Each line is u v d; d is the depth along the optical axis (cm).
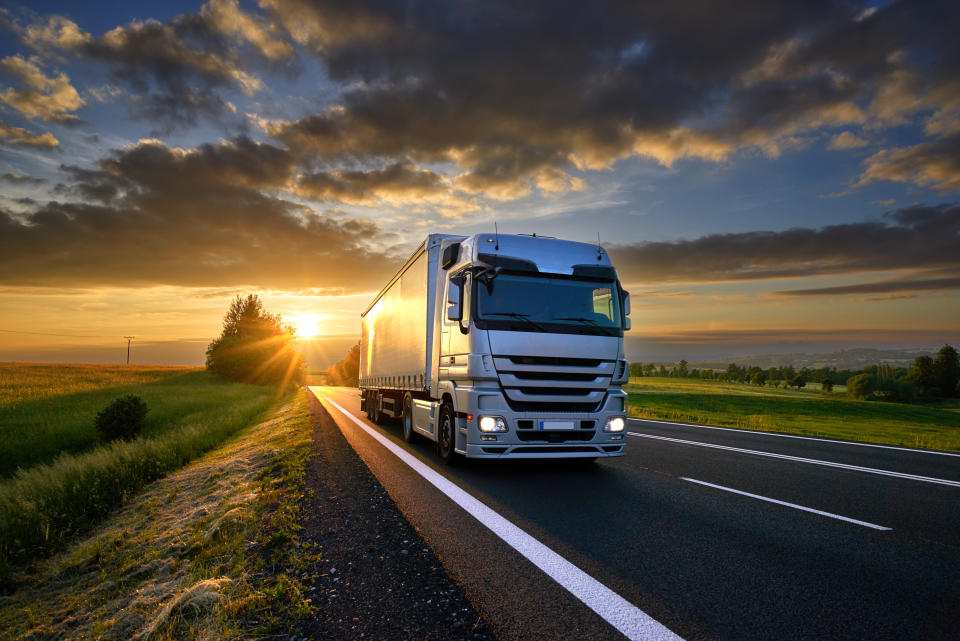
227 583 355
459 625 293
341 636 282
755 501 593
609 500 598
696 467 829
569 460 891
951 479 739
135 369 7262
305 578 364
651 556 406
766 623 292
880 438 1741
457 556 408
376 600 327
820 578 360
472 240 793
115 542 566
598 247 827
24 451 1731
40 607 430
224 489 747
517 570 377
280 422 1841
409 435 1132
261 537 459
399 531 476
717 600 323
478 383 725
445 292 871
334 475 761
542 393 727
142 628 322
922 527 488
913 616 301
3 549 618
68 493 876
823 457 957
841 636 277
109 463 1055
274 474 789
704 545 434
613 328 768
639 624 292
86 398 3159
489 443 705
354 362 10869
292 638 282
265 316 7444
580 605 318
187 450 1306
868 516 528
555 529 481
